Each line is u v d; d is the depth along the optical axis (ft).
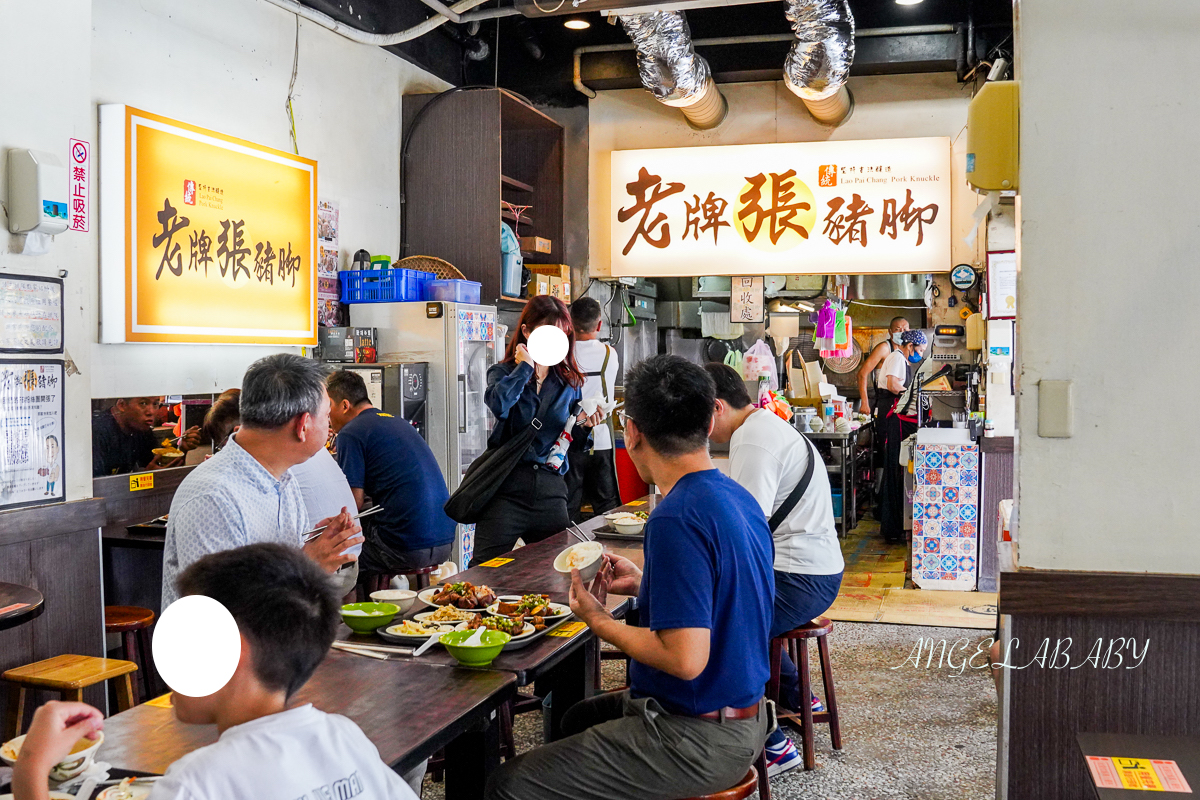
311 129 18.45
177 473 14.82
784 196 23.49
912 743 12.16
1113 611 6.63
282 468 7.99
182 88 15.23
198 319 14.84
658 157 24.12
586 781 6.76
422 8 22.34
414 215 21.65
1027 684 6.84
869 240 23.18
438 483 13.52
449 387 18.48
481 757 6.98
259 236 16.17
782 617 10.91
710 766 6.63
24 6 10.30
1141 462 6.57
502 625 7.81
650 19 18.03
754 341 30.73
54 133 10.66
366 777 4.33
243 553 4.39
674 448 7.11
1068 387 6.63
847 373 31.58
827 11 17.40
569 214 25.38
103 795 5.05
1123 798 5.22
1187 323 6.48
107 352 13.83
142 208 13.73
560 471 13.55
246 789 3.94
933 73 23.11
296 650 4.24
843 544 25.12
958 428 22.44
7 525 10.03
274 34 17.35
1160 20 6.46
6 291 10.04
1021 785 6.89
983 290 22.79
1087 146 6.57
